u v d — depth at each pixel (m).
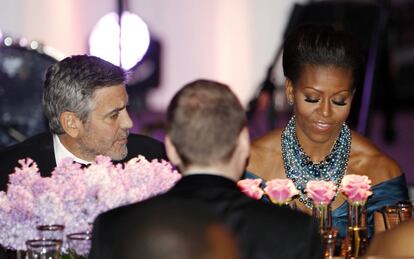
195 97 4.53
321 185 5.67
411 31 18.36
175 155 4.64
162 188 5.26
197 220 4.37
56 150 6.70
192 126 4.49
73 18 16.88
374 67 13.80
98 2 16.95
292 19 13.35
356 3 13.88
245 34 17.56
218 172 4.54
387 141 16.50
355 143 6.62
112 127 6.48
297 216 4.49
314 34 6.24
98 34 15.12
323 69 6.18
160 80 16.56
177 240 4.31
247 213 4.45
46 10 16.83
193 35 17.59
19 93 11.88
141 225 4.37
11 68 11.85
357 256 5.79
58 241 5.03
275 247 4.43
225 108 4.52
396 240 4.25
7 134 11.86
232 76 17.61
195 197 4.45
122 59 14.98
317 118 6.26
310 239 4.46
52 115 6.54
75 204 5.17
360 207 5.83
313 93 6.21
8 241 5.23
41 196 5.15
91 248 4.51
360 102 13.89
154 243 4.32
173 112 4.54
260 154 6.65
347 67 6.18
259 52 17.53
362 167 6.59
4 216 5.21
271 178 6.64
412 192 13.13
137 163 5.34
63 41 16.88
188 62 17.59
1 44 11.87
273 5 17.48
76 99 6.41
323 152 6.54
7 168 6.74
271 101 13.80
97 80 6.41
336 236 5.69
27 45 11.88
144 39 15.13
